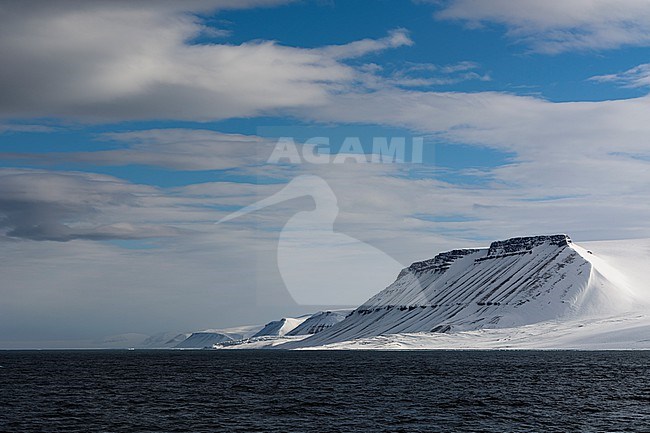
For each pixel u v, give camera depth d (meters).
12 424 106.75
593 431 99.94
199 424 105.75
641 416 114.31
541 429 101.69
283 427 102.94
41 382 191.25
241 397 144.12
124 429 101.75
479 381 188.00
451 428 102.44
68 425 105.44
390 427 103.25
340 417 113.06
